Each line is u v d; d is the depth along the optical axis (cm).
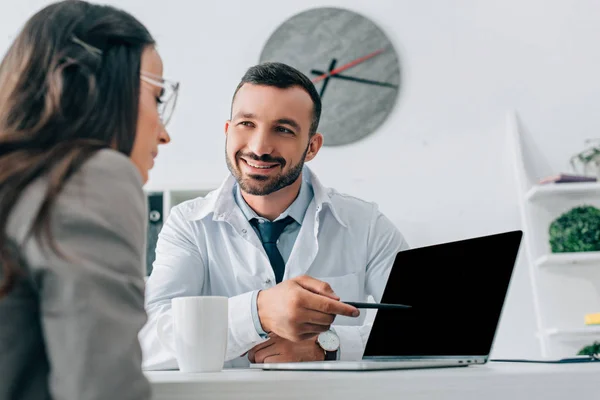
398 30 298
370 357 122
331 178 289
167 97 89
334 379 76
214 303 107
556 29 294
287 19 301
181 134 297
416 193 287
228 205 188
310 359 137
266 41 301
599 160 276
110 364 55
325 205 194
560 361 111
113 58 75
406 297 121
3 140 65
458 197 285
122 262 59
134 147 81
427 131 290
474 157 288
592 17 294
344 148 291
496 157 287
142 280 62
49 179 59
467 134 290
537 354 272
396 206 286
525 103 291
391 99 292
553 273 274
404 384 76
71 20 74
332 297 114
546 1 296
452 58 295
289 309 114
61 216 58
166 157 296
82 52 72
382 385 76
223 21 304
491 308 104
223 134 297
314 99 182
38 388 59
